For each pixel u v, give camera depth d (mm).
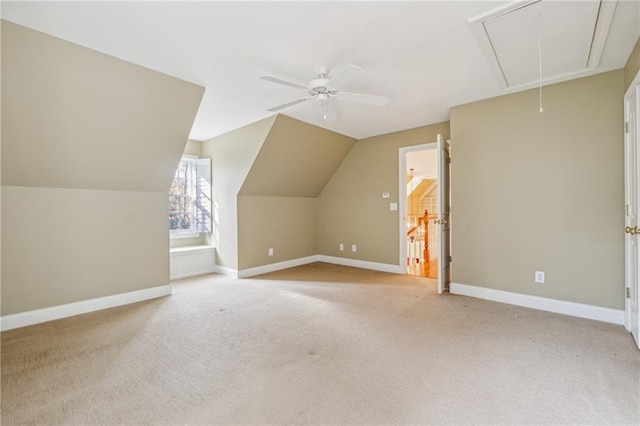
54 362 2135
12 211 2732
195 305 3350
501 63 2602
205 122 4254
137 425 1529
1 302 2682
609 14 1933
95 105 2678
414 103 3549
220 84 3016
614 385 1819
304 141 4586
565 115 2951
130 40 2252
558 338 2447
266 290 3934
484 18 1979
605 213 2773
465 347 2316
